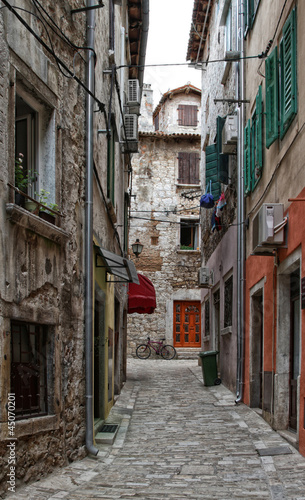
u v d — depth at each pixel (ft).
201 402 34.53
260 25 30.01
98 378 28.35
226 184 39.73
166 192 80.94
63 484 17.17
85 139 23.40
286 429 24.26
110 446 23.38
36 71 18.45
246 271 33.53
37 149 19.88
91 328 22.50
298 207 21.27
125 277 30.35
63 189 20.66
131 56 54.80
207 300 58.03
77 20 22.97
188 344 77.87
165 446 23.27
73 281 21.22
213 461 20.54
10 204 15.56
